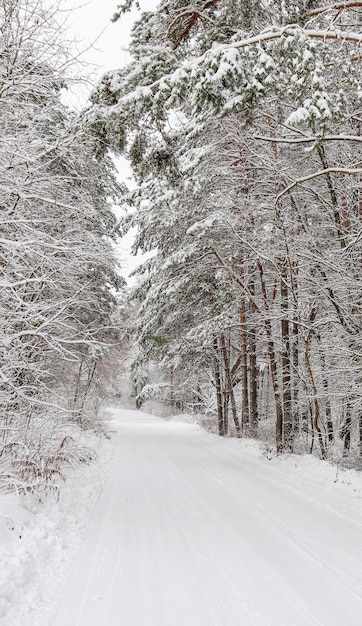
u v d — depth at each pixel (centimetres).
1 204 599
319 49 678
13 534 478
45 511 608
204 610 381
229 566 481
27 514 549
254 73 656
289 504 786
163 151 905
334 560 511
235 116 1280
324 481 988
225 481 996
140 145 860
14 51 575
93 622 352
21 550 443
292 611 386
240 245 1529
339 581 453
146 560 488
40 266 639
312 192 1229
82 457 1037
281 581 447
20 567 410
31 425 783
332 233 1343
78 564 467
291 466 1191
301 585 439
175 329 2172
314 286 1262
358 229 1145
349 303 1153
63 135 632
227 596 409
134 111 725
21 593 378
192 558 501
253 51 683
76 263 668
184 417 3956
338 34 691
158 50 738
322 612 386
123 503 752
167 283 1883
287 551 536
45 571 435
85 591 405
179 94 694
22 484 553
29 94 654
